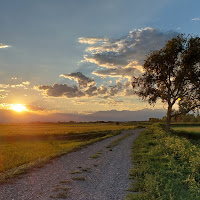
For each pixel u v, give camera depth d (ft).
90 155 55.72
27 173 35.12
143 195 22.45
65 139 156.56
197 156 40.57
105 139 109.09
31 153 67.67
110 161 46.29
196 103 123.95
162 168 37.32
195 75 120.98
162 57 123.65
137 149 63.82
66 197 23.08
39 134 166.61
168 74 128.47
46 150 77.97
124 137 116.26
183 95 124.57
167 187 24.71
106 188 26.58
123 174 34.12
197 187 28.17
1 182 28.99
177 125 290.76
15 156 59.98
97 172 35.76
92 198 22.84
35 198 22.77
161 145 62.75
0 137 154.20
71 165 42.27
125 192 25.00
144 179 28.40
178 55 126.00
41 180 30.53
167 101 129.59
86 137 162.61
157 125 186.91
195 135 142.72
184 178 32.45
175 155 49.49
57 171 36.63
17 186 27.48
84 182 29.40
